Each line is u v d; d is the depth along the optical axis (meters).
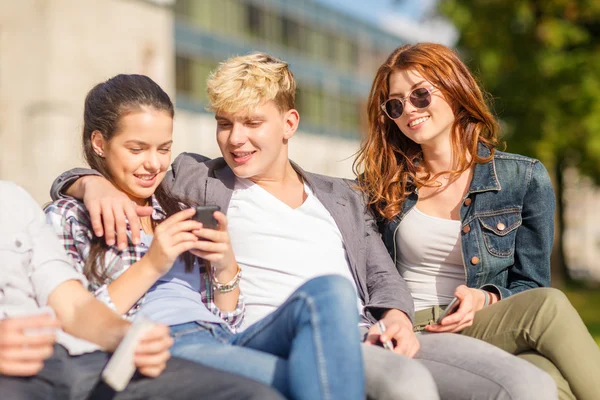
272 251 2.68
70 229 2.36
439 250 2.94
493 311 2.67
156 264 2.21
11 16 13.23
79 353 2.02
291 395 1.97
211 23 21.19
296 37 25.73
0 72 13.25
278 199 2.79
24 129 13.18
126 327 1.99
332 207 2.87
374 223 3.02
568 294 15.83
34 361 1.80
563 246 17.50
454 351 2.44
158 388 1.92
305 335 1.95
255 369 2.04
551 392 2.22
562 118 12.80
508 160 2.96
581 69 12.73
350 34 29.03
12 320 1.80
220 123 2.75
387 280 2.80
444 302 2.92
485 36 12.73
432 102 2.91
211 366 2.06
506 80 12.87
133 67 14.66
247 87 2.63
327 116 27.53
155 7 15.12
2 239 2.06
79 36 13.63
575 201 20.52
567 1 12.47
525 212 2.92
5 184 2.16
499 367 2.30
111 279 2.33
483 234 2.90
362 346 2.31
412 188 3.03
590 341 2.46
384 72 3.04
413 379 2.08
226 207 2.75
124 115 2.40
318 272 2.70
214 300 2.55
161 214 2.62
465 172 2.99
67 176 2.49
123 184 2.47
